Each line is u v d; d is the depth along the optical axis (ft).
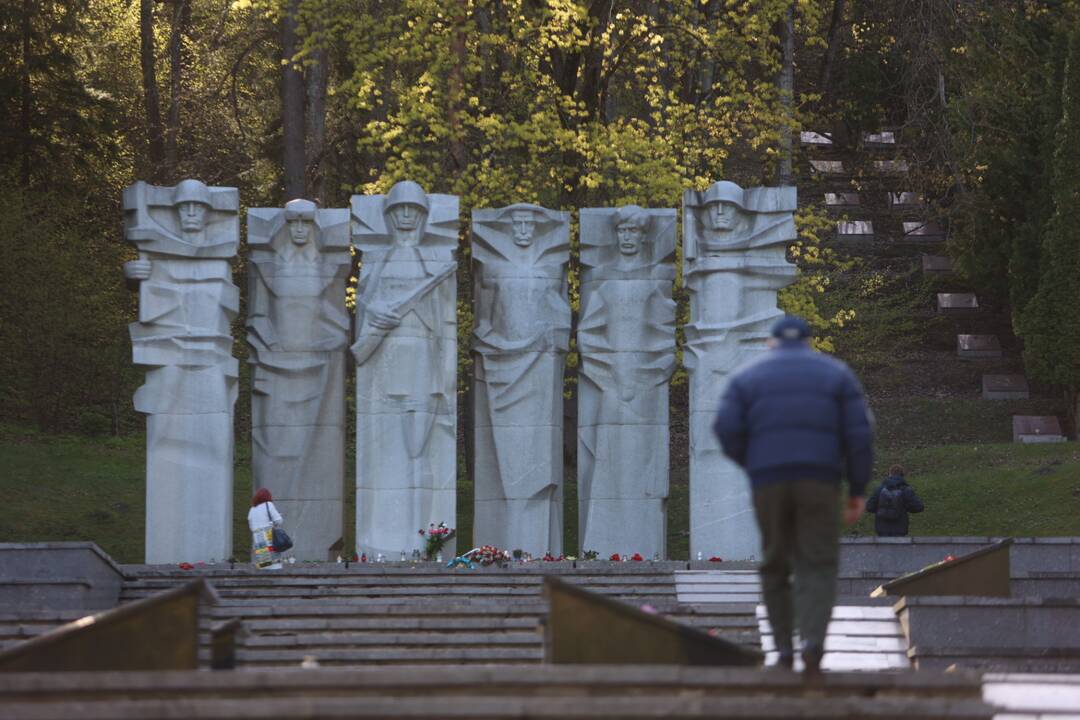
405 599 194.18
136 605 97.19
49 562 195.21
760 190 248.52
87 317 386.32
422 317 247.29
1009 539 173.27
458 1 301.43
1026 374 411.75
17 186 400.47
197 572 207.51
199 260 246.27
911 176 371.15
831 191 527.40
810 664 85.66
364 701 81.87
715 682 86.53
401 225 247.70
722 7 328.70
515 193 302.25
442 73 308.40
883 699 85.30
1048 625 157.28
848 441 87.45
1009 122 384.27
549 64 323.37
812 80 457.27
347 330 254.68
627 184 298.56
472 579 203.41
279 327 251.60
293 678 87.04
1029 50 380.78
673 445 404.98
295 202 252.42
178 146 455.22
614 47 316.60
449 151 315.17
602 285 252.83
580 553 250.57
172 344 243.60
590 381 252.01
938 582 173.47
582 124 308.81
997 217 398.42
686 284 250.78
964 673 88.58
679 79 340.39
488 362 250.78
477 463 252.01
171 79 437.99
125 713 81.41
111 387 395.34
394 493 245.24
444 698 84.58
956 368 433.07
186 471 241.96
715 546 243.19
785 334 91.40
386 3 323.98
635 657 94.84
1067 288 357.00
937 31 338.34
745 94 310.65
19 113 421.59
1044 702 105.91
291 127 336.90
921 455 349.61
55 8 432.25
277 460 249.75
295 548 248.73
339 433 251.80
